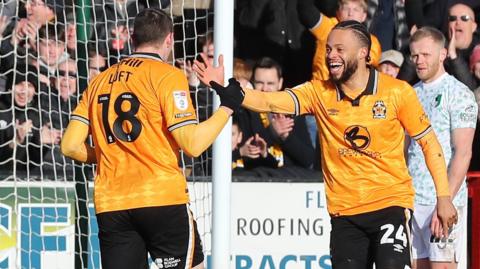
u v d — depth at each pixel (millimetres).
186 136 15227
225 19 19500
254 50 25875
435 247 21062
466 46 25531
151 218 15695
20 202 21875
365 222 17016
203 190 22688
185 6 24250
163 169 15711
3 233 21750
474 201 23297
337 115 16844
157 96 15570
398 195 16969
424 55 20969
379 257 16703
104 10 23125
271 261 22922
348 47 16531
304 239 22969
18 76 22922
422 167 21250
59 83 23031
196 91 22719
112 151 15836
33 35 23156
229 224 19609
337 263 17203
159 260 16062
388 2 25688
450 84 20938
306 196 23016
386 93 16766
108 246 16109
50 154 22734
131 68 15891
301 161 24109
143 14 16203
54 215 21984
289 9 25766
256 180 22922
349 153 16875
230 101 15766
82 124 16188
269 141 23953
